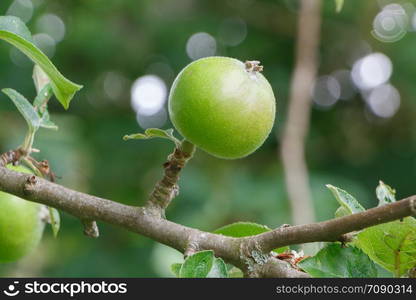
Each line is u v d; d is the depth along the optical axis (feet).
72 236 27.22
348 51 33.06
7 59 30.42
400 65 30.91
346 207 8.54
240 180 25.61
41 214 10.80
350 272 8.14
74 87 8.24
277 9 32.94
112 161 28.81
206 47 33.04
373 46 31.58
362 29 31.65
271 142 29.32
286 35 32.53
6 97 29.43
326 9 31.91
